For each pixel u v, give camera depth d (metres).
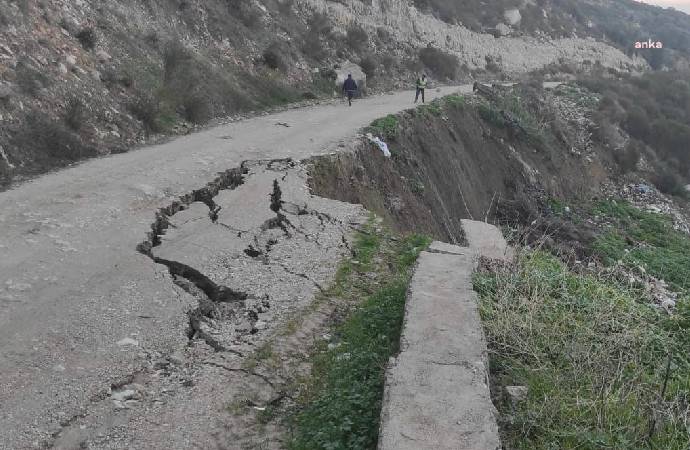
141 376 5.33
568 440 4.44
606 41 71.81
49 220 8.50
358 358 5.57
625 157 34.56
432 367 4.62
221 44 23.77
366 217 9.83
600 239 21.88
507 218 23.00
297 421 4.88
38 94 12.80
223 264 7.59
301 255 8.14
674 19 122.31
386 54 36.56
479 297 6.35
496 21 55.75
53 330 5.80
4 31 13.32
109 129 14.09
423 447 3.77
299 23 31.08
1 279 6.68
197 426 4.74
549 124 31.84
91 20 17.28
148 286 6.82
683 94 48.31
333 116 20.03
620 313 6.62
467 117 25.52
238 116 19.88
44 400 4.84
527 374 5.32
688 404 5.06
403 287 6.86
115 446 4.44
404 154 18.09
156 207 9.38
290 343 6.02
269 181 11.17
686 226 29.53
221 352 5.80
